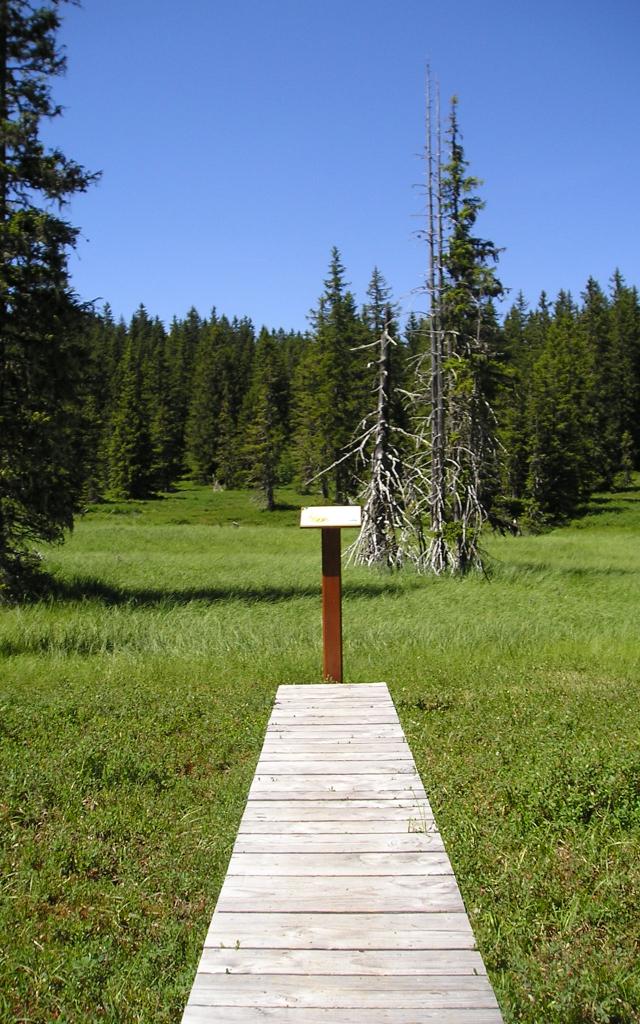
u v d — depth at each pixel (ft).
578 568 90.68
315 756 21.86
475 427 92.17
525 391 211.41
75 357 60.95
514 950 14.29
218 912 13.47
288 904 13.71
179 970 13.99
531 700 31.04
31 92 59.16
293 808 18.10
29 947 14.53
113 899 16.38
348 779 19.97
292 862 15.37
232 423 299.79
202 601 59.98
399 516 87.81
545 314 346.54
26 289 58.39
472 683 34.65
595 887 16.44
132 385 275.80
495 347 94.17
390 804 18.28
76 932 15.14
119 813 20.34
